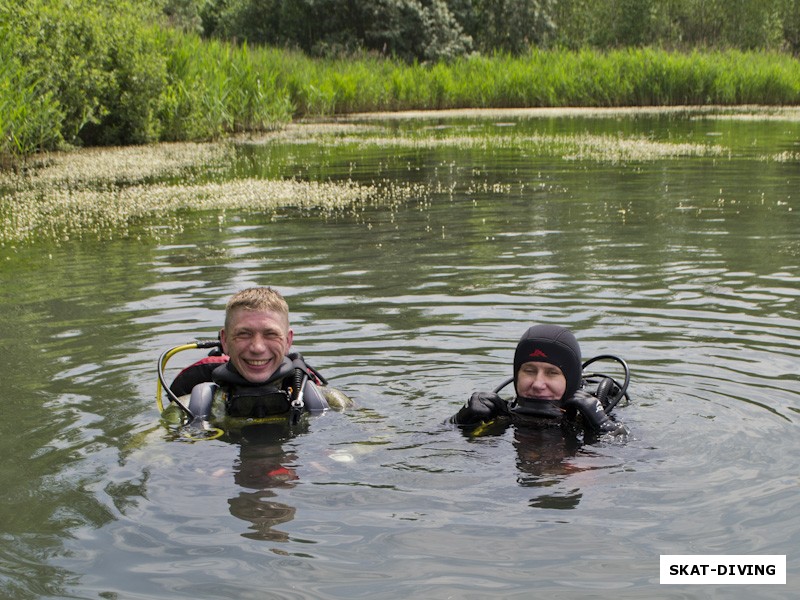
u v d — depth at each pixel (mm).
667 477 3709
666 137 21125
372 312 6488
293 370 4574
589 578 2930
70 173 15820
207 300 6973
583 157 17516
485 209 11523
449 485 3664
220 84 23297
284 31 42031
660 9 47750
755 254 8383
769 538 3170
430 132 23656
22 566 3057
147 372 5258
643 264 8008
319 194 13148
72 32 19641
